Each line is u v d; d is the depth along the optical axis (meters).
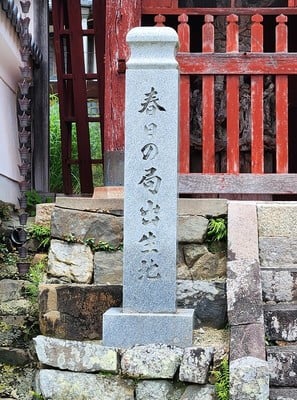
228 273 3.97
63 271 4.35
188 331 3.68
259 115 5.39
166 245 3.79
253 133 5.38
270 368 3.50
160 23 5.57
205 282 4.19
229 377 3.31
